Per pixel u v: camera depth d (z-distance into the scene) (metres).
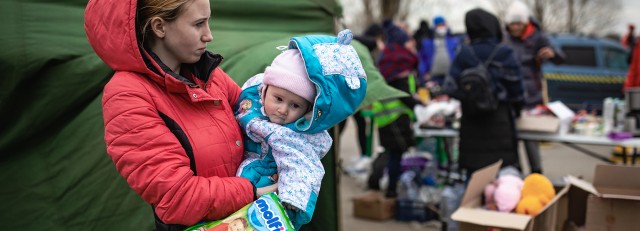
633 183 2.99
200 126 1.58
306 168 1.57
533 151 5.11
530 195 3.02
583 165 7.26
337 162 3.03
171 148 1.46
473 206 3.12
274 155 1.60
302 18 3.10
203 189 1.46
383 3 22.84
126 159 1.44
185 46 1.56
